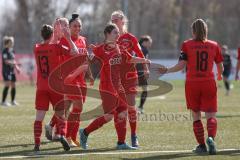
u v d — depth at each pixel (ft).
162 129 113.19
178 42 520.01
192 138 100.07
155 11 554.05
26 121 130.31
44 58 84.07
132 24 534.78
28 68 340.18
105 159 78.07
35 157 79.92
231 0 552.41
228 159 76.95
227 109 160.56
